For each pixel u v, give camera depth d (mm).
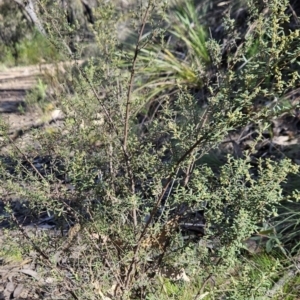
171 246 2498
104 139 2682
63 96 3707
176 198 2336
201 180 2465
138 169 2730
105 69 2971
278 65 2385
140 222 2561
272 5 2244
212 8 6207
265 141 4188
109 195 2465
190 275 2523
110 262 2549
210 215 2330
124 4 5684
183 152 2426
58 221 2658
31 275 3098
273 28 2225
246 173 2375
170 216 2600
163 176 2523
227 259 2250
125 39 5906
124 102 2857
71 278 2586
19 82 9961
